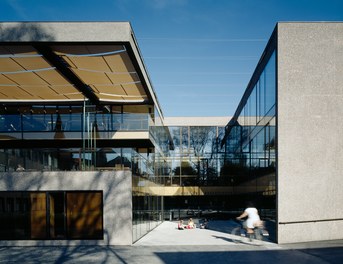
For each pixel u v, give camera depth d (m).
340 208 12.27
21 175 12.77
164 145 26.77
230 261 9.29
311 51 12.55
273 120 13.22
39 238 12.58
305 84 12.48
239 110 25.25
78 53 12.77
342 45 12.59
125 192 12.64
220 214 25.83
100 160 13.14
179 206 26.19
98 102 22.11
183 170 26.47
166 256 10.15
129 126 19.42
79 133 19.19
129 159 13.09
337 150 12.33
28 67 14.37
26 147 20.80
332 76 12.52
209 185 26.20
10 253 10.88
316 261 9.01
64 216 12.66
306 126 12.36
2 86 17.48
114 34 11.52
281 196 12.12
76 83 16.95
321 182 12.23
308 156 12.28
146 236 15.09
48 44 11.75
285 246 11.38
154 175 20.84
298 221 12.06
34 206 12.71
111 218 12.54
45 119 19.25
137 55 13.46
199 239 13.71
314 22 12.57
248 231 12.55
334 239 12.27
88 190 12.70
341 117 12.43
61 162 13.09
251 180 19.25
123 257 10.07
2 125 19.17
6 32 11.48
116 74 15.46
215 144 26.73
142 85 17.34
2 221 12.68
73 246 12.19
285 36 12.55
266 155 14.48
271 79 13.72
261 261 9.20
